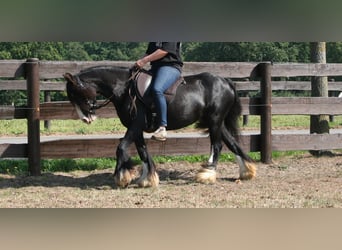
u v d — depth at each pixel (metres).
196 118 7.01
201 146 8.51
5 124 18.19
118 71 6.74
